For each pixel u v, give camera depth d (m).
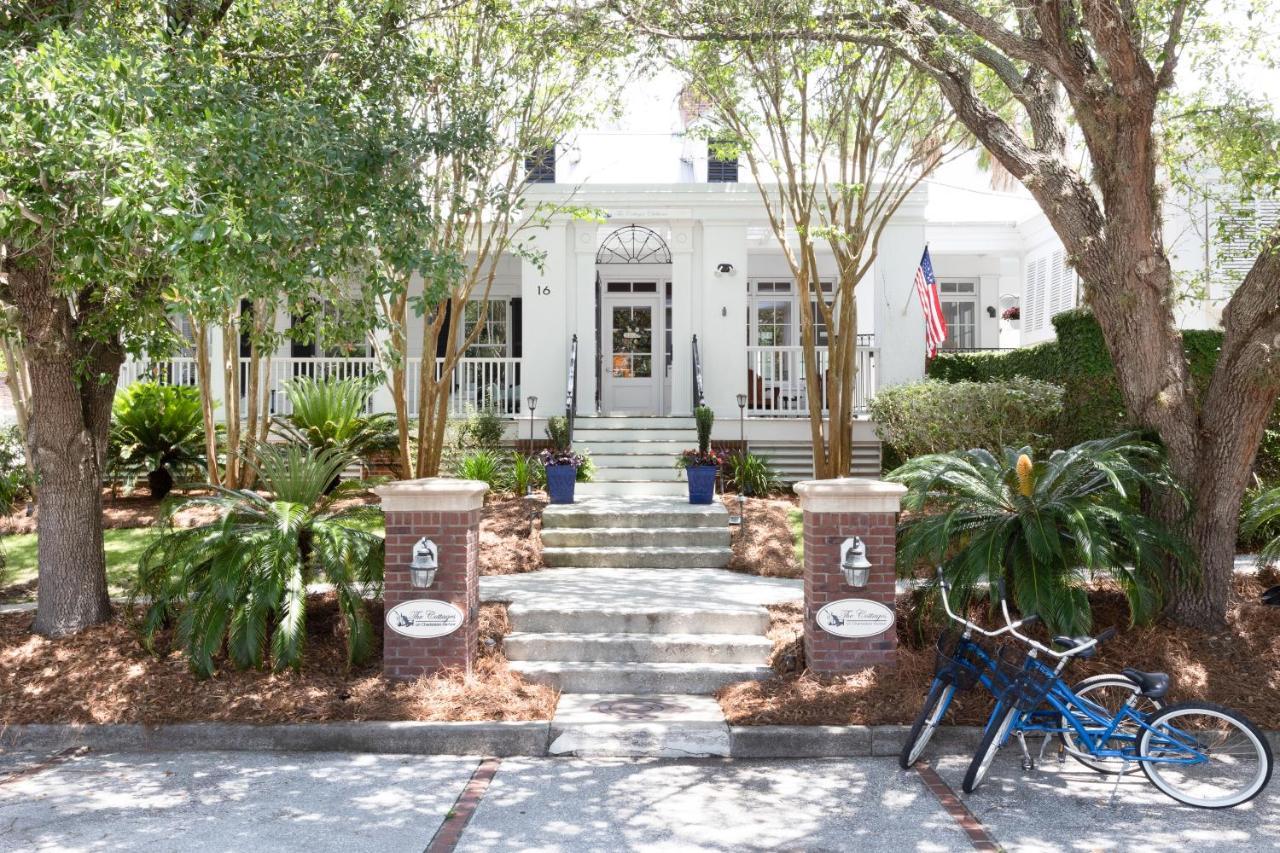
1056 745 6.01
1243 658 6.51
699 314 15.36
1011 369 13.52
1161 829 4.74
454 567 6.60
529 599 8.03
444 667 6.56
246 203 5.32
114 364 7.73
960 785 5.38
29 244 6.15
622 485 12.58
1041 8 6.89
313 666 6.72
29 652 6.88
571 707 6.46
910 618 7.09
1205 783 5.24
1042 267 17.20
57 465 7.22
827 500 6.58
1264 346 6.60
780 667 6.94
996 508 6.88
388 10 8.00
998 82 10.53
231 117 5.64
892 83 11.54
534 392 15.21
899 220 15.21
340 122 6.74
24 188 5.34
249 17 7.91
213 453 12.08
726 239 15.19
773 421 14.75
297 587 6.64
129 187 4.74
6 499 9.57
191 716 6.12
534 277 15.17
